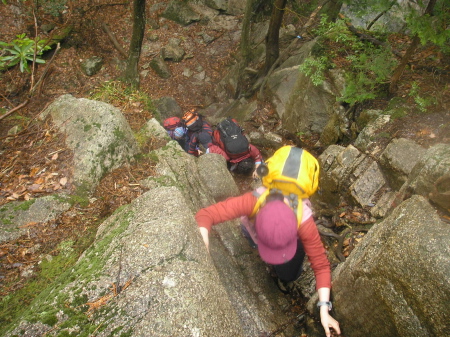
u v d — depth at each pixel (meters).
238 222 3.44
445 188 1.86
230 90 7.95
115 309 1.61
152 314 1.56
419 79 4.55
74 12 7.61
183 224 1.98
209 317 1.61
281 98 6.68
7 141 3.30
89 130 3.18
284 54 7.15
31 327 1.59
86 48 7.32
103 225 2.47
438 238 1.61
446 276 1.50
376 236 2.02
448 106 4.07
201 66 8.62
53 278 2.29
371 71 4.82
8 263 2.37
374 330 2.02
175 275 1.72
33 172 3.02
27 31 6.87
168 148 3.59
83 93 6.34
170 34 8.98
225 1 9.30
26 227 2.59
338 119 4.91
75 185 2.94
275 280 2.98
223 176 3.78
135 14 5.59
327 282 2.17
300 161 2.16
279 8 6.45
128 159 3.26
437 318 1.56
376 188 3.70
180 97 8.12
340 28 5.32
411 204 1.85
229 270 2.70
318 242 2.17
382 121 4.09
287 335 2.47
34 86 3.05
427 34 3.33
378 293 1.87
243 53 7.50
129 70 5.98
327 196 4.18
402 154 3.62
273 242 1.87
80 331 1.55
